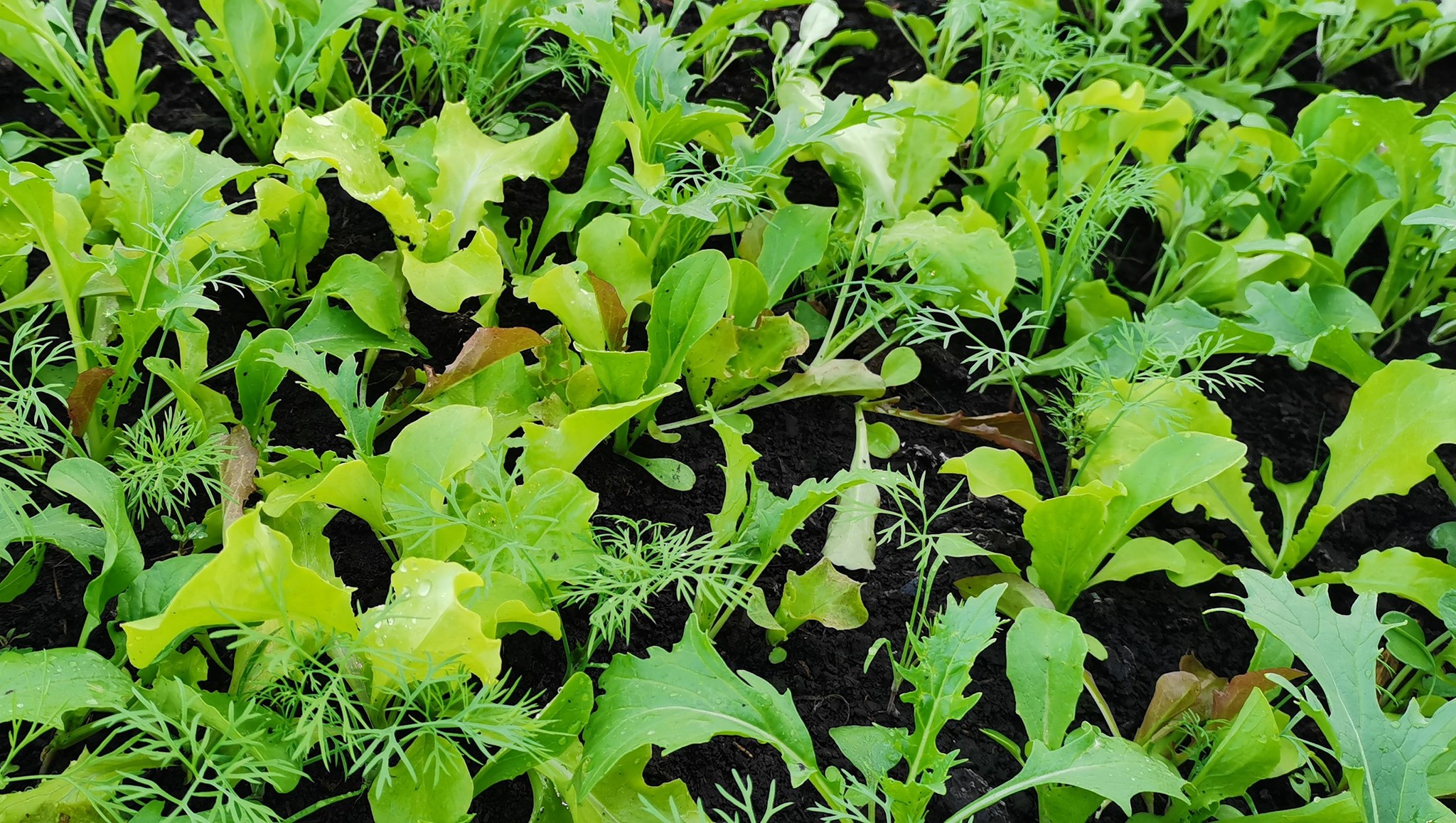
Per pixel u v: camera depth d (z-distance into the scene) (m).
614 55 0.62
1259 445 0.70
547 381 0.62
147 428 0.59
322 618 0.50
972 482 0.59
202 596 0.47
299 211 0.62
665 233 0.66
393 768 0.51
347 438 0.61
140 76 0.71
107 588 0.51
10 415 0.54
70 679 0.48
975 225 0.70
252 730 0.50
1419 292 0.74
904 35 0.86
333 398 0.55
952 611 0.51
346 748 0.53
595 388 0.60
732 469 0.57
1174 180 0.77
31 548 0.56
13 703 0.47
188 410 0.56
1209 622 0.62
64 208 0.58
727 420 0.65
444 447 0.54
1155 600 0.63
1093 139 0.72
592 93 0.79
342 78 0.73
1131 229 0.79
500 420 0.60
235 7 0.66
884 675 0.58
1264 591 0.52
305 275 0.65
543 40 0.79
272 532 0.48
